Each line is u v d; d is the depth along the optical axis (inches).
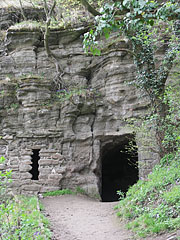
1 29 788.0
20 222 331.6
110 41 669.3
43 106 640.4
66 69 699.4
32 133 633.0
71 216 430.9
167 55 510.6
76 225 380.8
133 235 313.0
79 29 698.2
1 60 691.4
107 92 653.3
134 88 629.0
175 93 467.8
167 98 477.4
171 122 468.8
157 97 505.7
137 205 377.7
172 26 505.7
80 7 767.1
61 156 629.0
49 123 639.1
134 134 612.1
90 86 688.4
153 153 580.4
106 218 413.4
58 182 613.0
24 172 617.3
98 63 680.4
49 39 708.7
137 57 523.5
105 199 845.8
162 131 486.3
